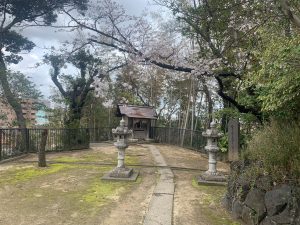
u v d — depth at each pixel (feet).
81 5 48.47
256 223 17.84
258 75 19.27
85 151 55.77
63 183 28.66
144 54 36.04
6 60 64.28
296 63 15.70
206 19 35.47
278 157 17.79
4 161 39.60
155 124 95.66
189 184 29.68
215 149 30.42
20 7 58.18
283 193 16.57
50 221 19.04
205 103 91.25
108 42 37.52
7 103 60.64
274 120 21.86
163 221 19.19
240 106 36.78
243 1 31.53
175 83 99.55
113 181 29.66
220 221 19.58
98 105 98.53
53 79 66.74
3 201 22.95
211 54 37.86
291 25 22.77
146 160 45.70
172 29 40.16
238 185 20.81
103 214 20.42
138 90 106.22
